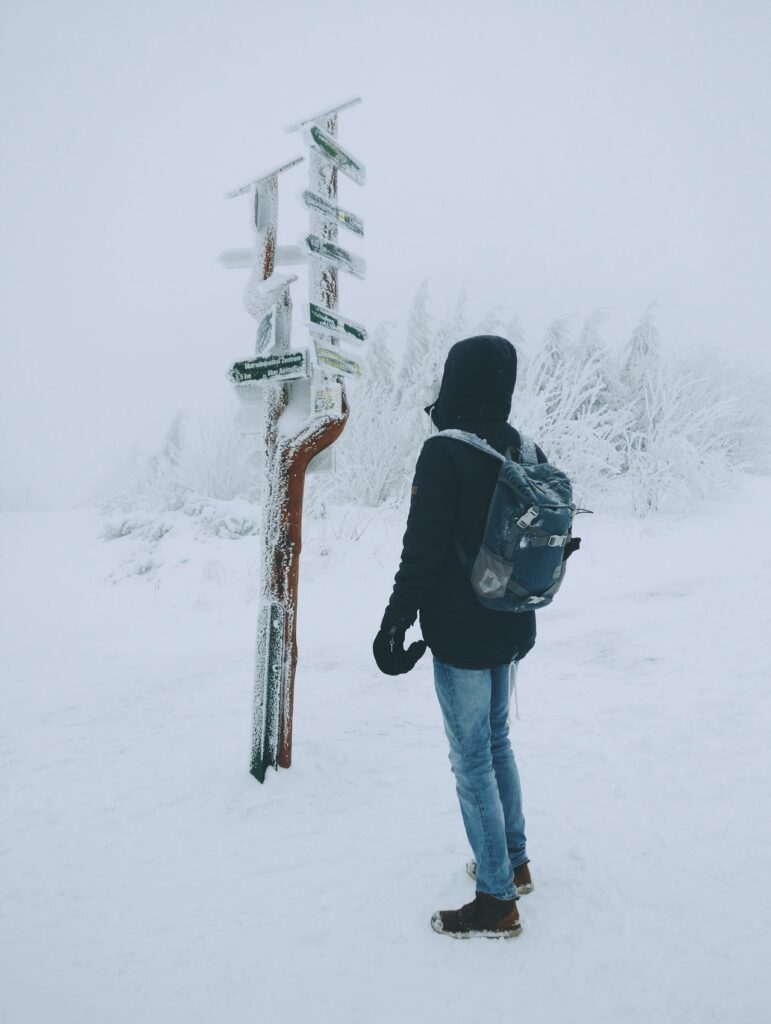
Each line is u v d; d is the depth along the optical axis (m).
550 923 1.88
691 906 1.92
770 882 2.01
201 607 7.22
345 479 11.11
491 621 1.90
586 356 13.42
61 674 5.55
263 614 2.92
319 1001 1.63
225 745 3.50
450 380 2.05
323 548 8.36
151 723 4.02
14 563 9.45
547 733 3.36
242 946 1.87
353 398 11.53
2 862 2.46
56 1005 1.66
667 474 10.33
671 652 4.46
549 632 5.29
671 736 3.18
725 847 2.22
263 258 3.01
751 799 2.53
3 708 4.68
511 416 10.28
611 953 1.74
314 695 4.27
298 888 2.14
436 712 3.86
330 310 2.91
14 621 7.32
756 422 14.49
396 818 2.60
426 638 1.96
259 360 2.97
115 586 8.23
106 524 10.27
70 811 2.86
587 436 10.45
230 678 4.92
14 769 3.42
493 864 1.84
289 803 2.74
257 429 3.05
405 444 10.88
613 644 4.79
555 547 1.85
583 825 2.45
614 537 9.06
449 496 1.87
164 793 2.96
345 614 6.58
